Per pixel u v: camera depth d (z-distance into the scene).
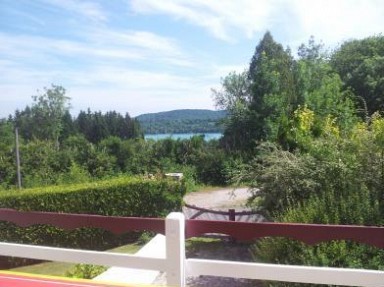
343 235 2.35
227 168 21.77
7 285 2.22
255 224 2.43
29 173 19.30
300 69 23.05
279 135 9.03
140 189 11.39
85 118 41.19
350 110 14.85
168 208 11.54
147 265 2.42
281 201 6.89
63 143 26.69
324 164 6.81
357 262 4.39
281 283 4.55
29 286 2.21
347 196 5.72
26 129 40.06
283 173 7.05
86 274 5.37
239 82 34.03
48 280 2.30
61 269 8.60
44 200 10.30
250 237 2.45
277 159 7.38
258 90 23.80
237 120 25.03
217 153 23.62
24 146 20.67
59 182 17.41
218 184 22.81
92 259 2.57
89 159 22.05
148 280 4.93
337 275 2.24
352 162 6.61
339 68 32.81
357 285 2.22
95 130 40.03
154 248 6.32
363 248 4.54
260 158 7.96
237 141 24.88
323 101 18.92
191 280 6.22
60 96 41.25
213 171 23.00
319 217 5.15
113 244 10.78
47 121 40.69
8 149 20.11
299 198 6.96
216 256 8.13
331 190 5.99
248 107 25.25
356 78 27.77
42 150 21.22
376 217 5.07
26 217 2.85
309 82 22.64
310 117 9.16
